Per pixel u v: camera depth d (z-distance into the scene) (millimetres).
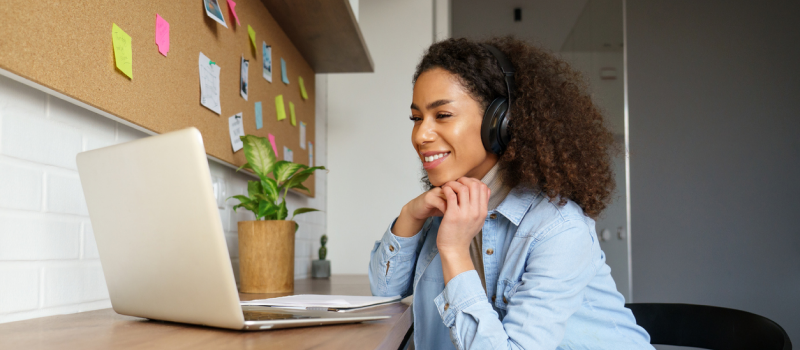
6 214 728
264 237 1261
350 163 2682
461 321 784
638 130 3105
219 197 1446
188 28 1169
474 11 3018
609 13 2836
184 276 598
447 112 920
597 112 1061
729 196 3012
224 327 611
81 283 882
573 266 808
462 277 807
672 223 3031
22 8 691
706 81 3102
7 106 731
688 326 1188
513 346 737
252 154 1322
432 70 944
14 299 736
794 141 2994
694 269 2988
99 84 851
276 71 1818
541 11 2977
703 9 3148
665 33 3150
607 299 917
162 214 595
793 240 2924
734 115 3062
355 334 612
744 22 3111
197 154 538
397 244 1072
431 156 948
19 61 684
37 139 789
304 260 2229
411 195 2637
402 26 2732
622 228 2717
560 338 763
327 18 1796
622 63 2764
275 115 1805
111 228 678
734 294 2938
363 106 2707
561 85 1001
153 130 1017
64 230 844
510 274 883
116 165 639
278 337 577
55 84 750
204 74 1246
